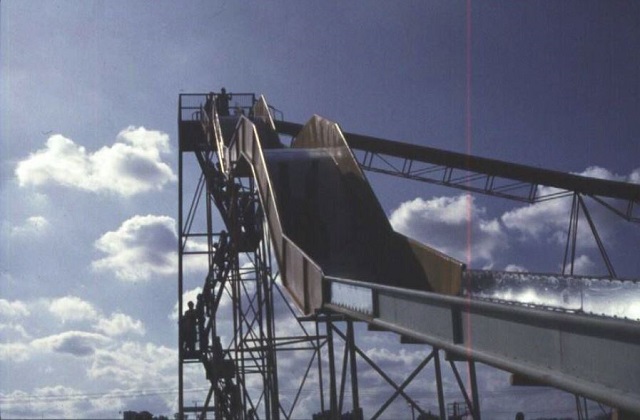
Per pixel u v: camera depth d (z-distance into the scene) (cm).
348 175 4600
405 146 6384
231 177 5491
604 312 2922
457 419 3716
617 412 1531
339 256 4094
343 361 3431
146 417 5291
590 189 5919
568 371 1584
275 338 5241
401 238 3800
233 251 5769
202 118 6462
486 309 1891
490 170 6244
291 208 4462
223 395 6034
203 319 6175
